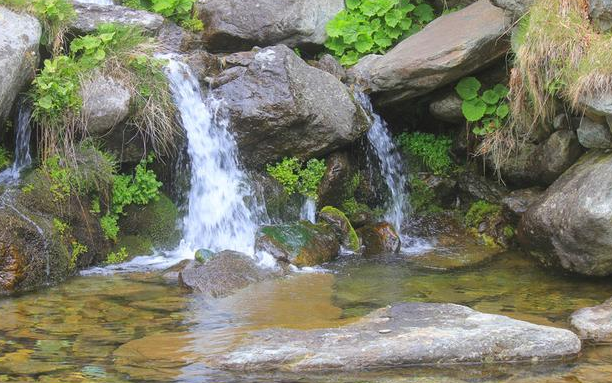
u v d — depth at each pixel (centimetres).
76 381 376
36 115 492
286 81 527
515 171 545
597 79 477
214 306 444
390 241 533
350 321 427
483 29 536
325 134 534
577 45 491
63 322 423
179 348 401
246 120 526
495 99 544
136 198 512
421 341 396
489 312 443
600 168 479
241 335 412
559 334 404
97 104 497
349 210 549
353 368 388
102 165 498
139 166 516
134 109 509
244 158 534
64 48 531
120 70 513
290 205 538
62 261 473
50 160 491
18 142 503
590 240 471
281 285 473
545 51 498
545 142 526
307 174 539
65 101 495
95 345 403
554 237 485
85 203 495
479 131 544
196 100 532
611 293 466
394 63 548
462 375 387
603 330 417
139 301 448
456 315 418
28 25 499
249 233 523
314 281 480
